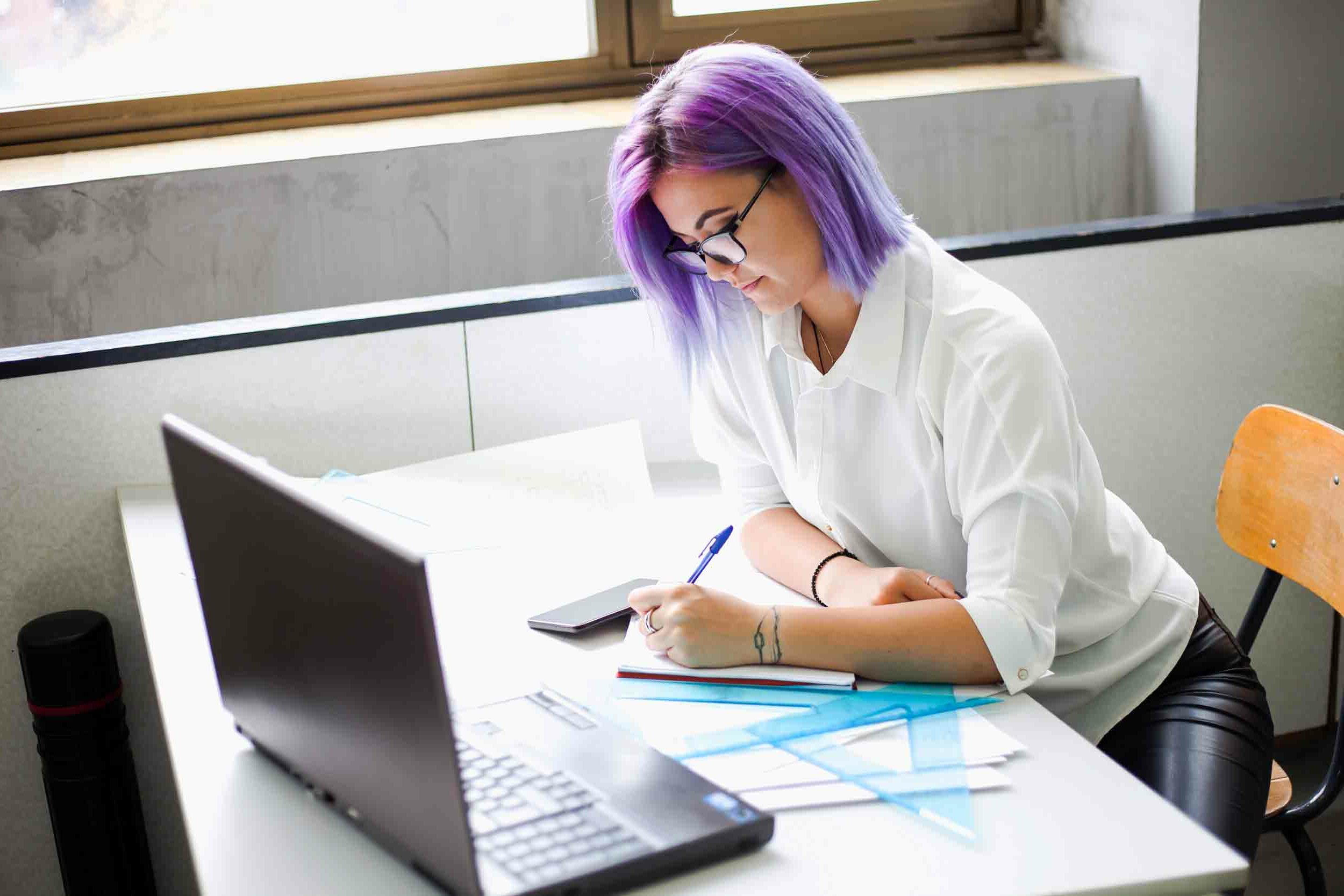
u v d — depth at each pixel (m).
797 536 1.33
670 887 0.81
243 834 0.87
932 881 0.81
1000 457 1.12
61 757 1.61
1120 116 2.33
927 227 2.29
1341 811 2.13
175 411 1.65
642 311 1.78
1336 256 2.07
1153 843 0.84
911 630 1.07
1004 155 2.29
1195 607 1.31
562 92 2.34
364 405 1.72
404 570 0.70
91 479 1.65
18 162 2.04
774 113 1.12
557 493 1.52
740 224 1.15
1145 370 2.04
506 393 1.76
